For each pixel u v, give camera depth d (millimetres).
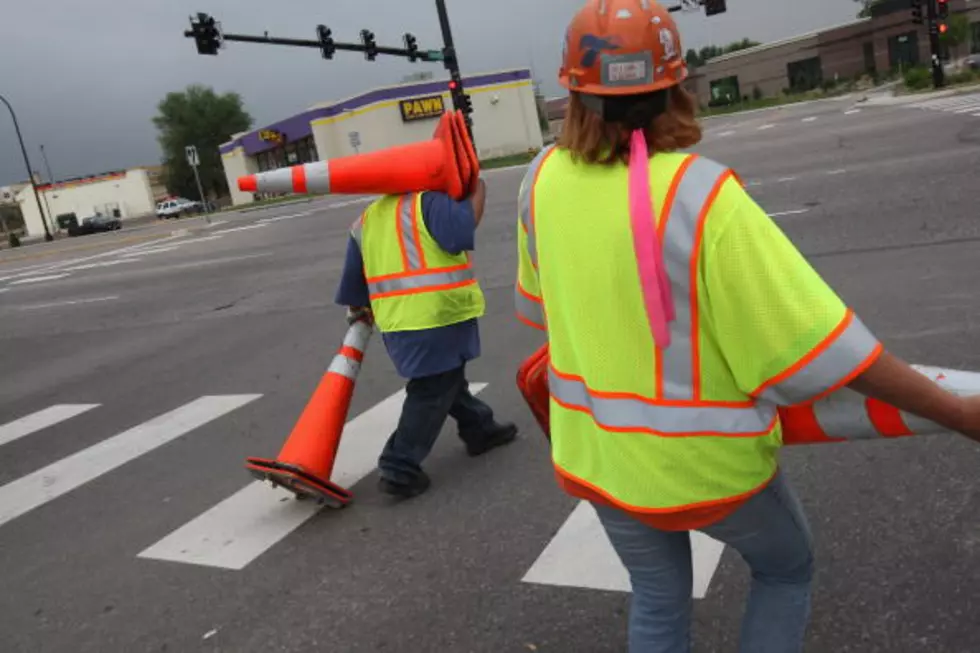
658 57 1509
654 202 1484
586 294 1601
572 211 1600
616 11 1509
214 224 32656
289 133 55812
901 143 14562
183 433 5848
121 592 3615
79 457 5648
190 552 3893
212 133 84375
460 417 4418
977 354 4656
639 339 1563
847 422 1619
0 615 3578
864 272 6789
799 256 1444
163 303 12398
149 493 4777
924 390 1438
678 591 1807
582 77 1535
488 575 3281
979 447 3561
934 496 3254
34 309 14094
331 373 4301
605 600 2980
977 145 12367
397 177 3666
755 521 1711
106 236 40156
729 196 1441
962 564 2803
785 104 52812
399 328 3832
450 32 25438
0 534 4504
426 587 3273
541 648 2781
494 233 13406
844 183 11398
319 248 16359
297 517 4094
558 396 1793
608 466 1668
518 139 55062
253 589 3475
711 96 78438
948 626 2523
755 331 1444
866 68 68125
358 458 4746
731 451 1566
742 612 2764
